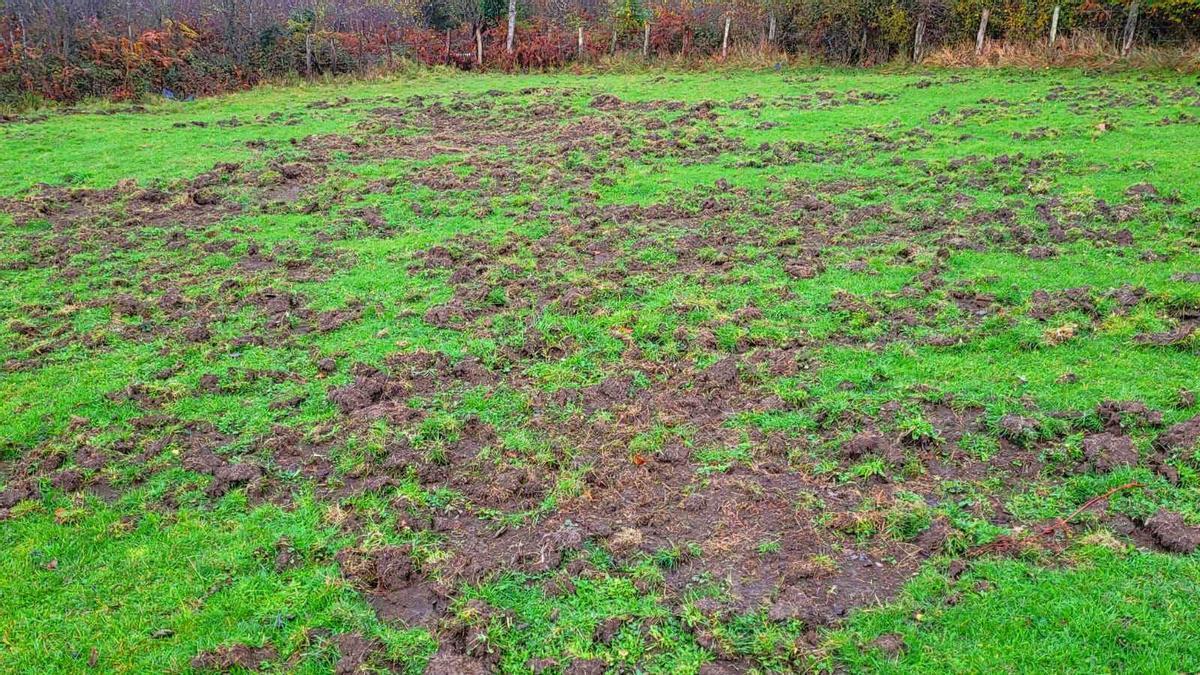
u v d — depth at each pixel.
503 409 6.28
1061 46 20.30
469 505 5.18
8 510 5.32
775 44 24.88
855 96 18.08
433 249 9.75
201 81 23.22
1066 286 7.81
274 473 5.62
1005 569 4.26
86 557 4.85
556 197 11.87
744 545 4.65
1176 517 4.48
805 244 9.55
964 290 7.83
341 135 16.45
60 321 8.27
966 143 13.31
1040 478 5.04
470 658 3.96
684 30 25.95
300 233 10.84
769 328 7.31
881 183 11.66
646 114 17.42
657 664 3.85
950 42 22.50
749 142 14.44
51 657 4.11
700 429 5.89
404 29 28.03
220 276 9.35
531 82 23.53
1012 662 3.68
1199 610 3.85
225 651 4.05
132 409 6.54
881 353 6.79
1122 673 3.57
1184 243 8.59
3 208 11.98
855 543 4.61
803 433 5.72
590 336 7.36
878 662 3.75
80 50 22.48
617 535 4.74
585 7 29.17
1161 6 19.09
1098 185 10.63
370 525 5.00
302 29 25.53
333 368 7.06
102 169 14.18
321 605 4.38
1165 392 5.77
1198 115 13.68
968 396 5.96
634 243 9.81
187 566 4.74
